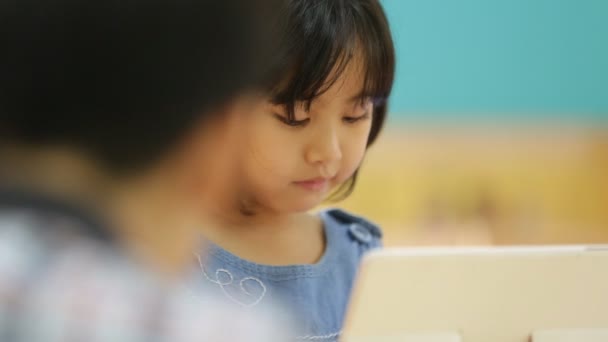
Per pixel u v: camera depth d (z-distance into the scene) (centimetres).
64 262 60
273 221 129
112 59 58
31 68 58
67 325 58
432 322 94
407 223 374
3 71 58
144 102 59
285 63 107
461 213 381
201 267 117
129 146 60
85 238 61
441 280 92
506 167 393
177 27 59
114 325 59
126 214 62
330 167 116
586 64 404
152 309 61
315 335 122
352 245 135
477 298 94
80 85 58
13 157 61
